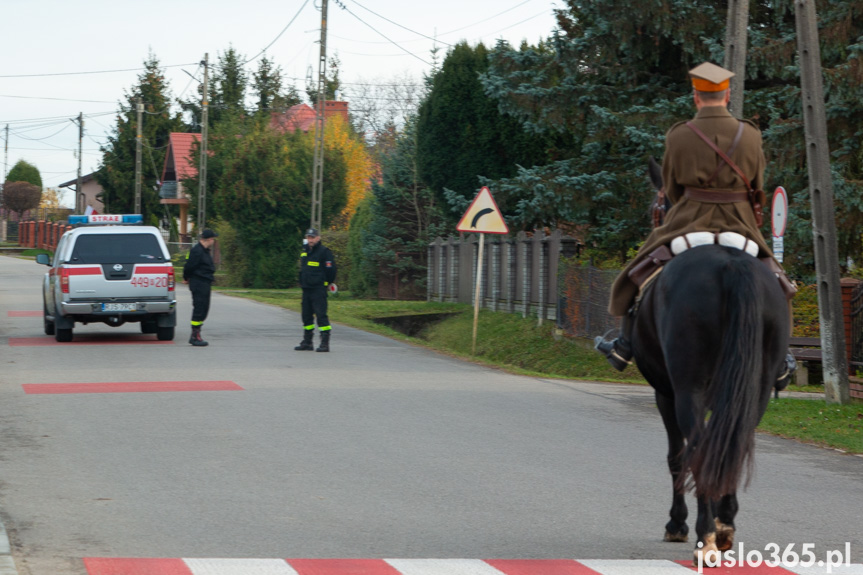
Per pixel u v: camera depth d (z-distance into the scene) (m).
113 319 24.41
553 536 8.18
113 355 21.41
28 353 21.67
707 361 6.69
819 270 17.39
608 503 9.40
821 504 9.66
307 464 10.87
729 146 7.50
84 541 7.75
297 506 9.00
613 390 18.66
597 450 12.18
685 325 6.73
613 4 29.84
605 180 30.77
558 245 29.44
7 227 120.88
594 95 31.38
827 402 17.34
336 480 10.11
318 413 14.34
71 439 12.11
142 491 9.50
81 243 23.97
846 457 12.48
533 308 31.86
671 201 7.91
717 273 6.77
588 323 25.72
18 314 32.38
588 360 24.80
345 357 22.19
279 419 13.77
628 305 7.96
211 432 12.70
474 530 8.32
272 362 20.67
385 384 17.83
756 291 6.55
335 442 12.20
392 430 13.14
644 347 7.61
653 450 12.27
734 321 6.45
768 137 27.52
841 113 27.34
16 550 7.45
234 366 19.80
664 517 8.91
